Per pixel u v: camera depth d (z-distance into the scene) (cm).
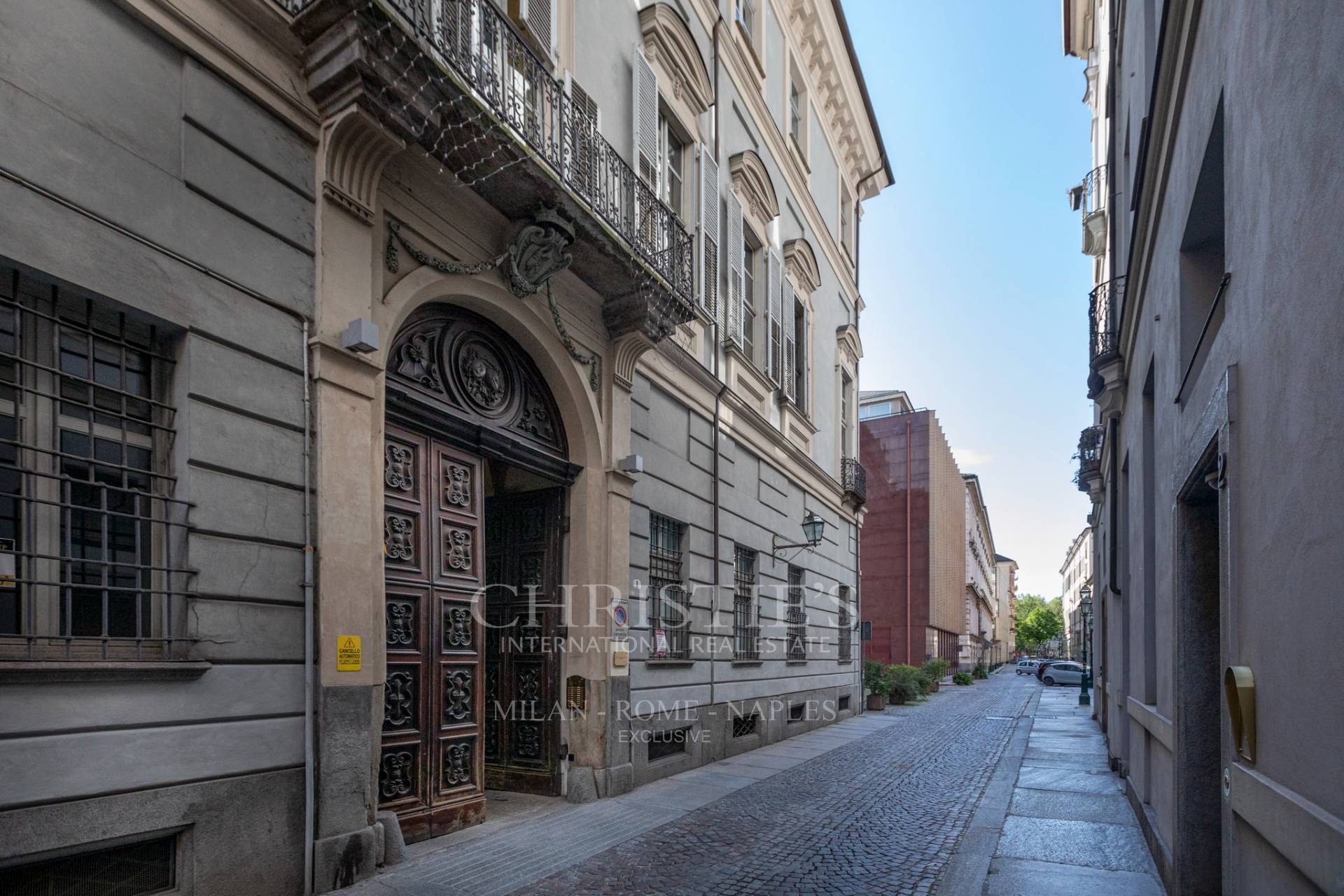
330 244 534
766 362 1380
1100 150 1697
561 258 739
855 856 629
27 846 352
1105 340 1060
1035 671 6369
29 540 386
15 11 378
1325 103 231
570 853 616
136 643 416
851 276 2080
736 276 1274
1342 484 224
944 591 4550
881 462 4459
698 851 632
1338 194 222
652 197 901
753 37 1447
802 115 1711
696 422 1117
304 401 512
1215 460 430
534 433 819
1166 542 607
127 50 428
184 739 420
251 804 451
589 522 845
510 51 672
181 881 420
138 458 435
